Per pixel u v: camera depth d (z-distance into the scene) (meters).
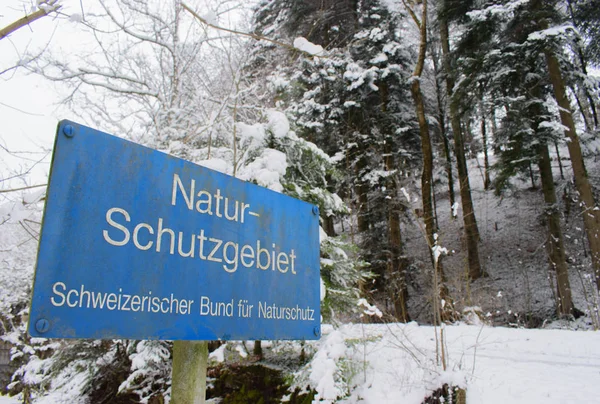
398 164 15.41
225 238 1.63
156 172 1.45
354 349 4.63
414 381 4.29
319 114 13.29
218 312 1.52
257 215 1.81
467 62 13.39
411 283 14.61
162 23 7.50
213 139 6.04
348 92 13.97
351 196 14.36
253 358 5.91
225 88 6.96
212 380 5.64
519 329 7.38
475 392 4.18
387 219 15.45
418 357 5.04
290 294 1.87
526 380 4.50
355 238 15.52
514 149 13.13
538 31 12.05
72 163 1.24
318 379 4.00
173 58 7.39
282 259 1.88
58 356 5.59
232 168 5.14
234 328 1.57
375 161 14.74
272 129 5.57
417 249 17.19
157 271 1.37
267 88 8.42
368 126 15.02
